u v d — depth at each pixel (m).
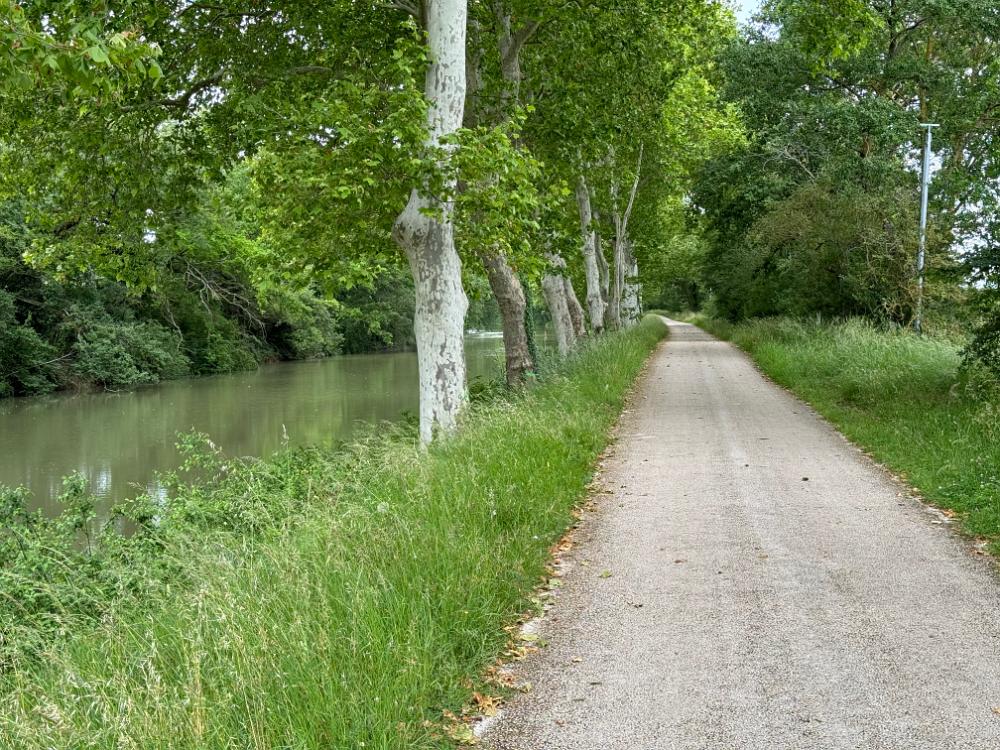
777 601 5.48
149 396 33.72
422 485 6.97
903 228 23.17
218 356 45.72
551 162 17.30
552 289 23.02
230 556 5.62
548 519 7.28
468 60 16.28
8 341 34.22
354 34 14.21
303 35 14.48
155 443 21.17
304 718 3.50
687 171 34.12
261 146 14.03
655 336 38.84
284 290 19.06
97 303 39.28
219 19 13.49
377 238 14.61
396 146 10.51
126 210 13.95
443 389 11.77
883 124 25.36
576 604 5.56
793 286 28.86
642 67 17.39
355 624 4.16
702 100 29.36
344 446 12.70
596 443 11.17
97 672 3.88
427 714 3.89
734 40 29.25
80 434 23.03
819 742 3.68
